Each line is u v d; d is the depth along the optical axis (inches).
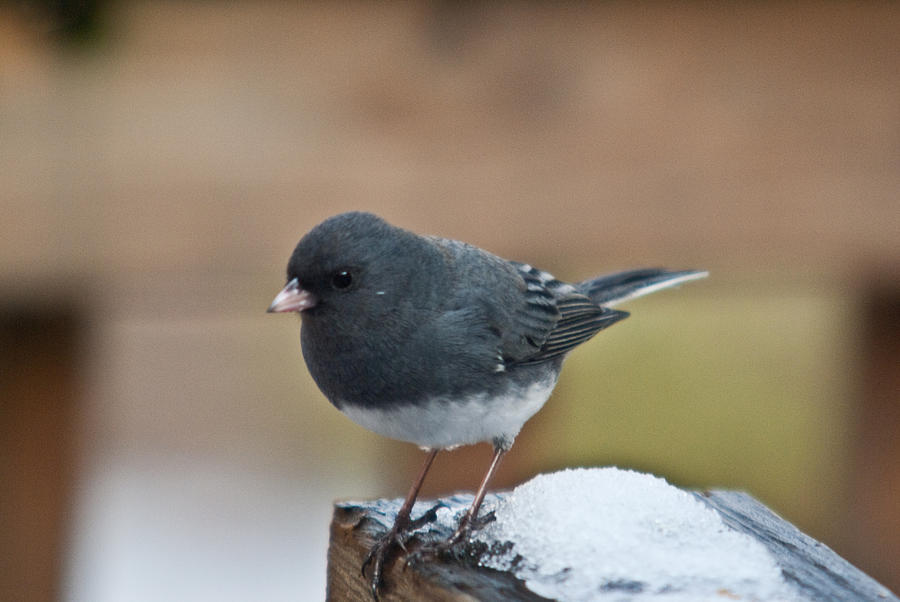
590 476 225.3
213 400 627.8
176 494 514.9
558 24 324.8
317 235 258.4
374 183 321.1
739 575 198.1
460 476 359.6
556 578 200.8
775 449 437.7
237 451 566.3
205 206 315.9
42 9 305.1
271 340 684.1
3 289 310.0
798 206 335.0
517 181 324.8
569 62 325.1
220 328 677.9
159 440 580.1
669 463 438.9
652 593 191.3
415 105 321.1
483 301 276.5
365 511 252.4
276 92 317.1
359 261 255.6
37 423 316.8
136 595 425.7
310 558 460.4
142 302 323.3
